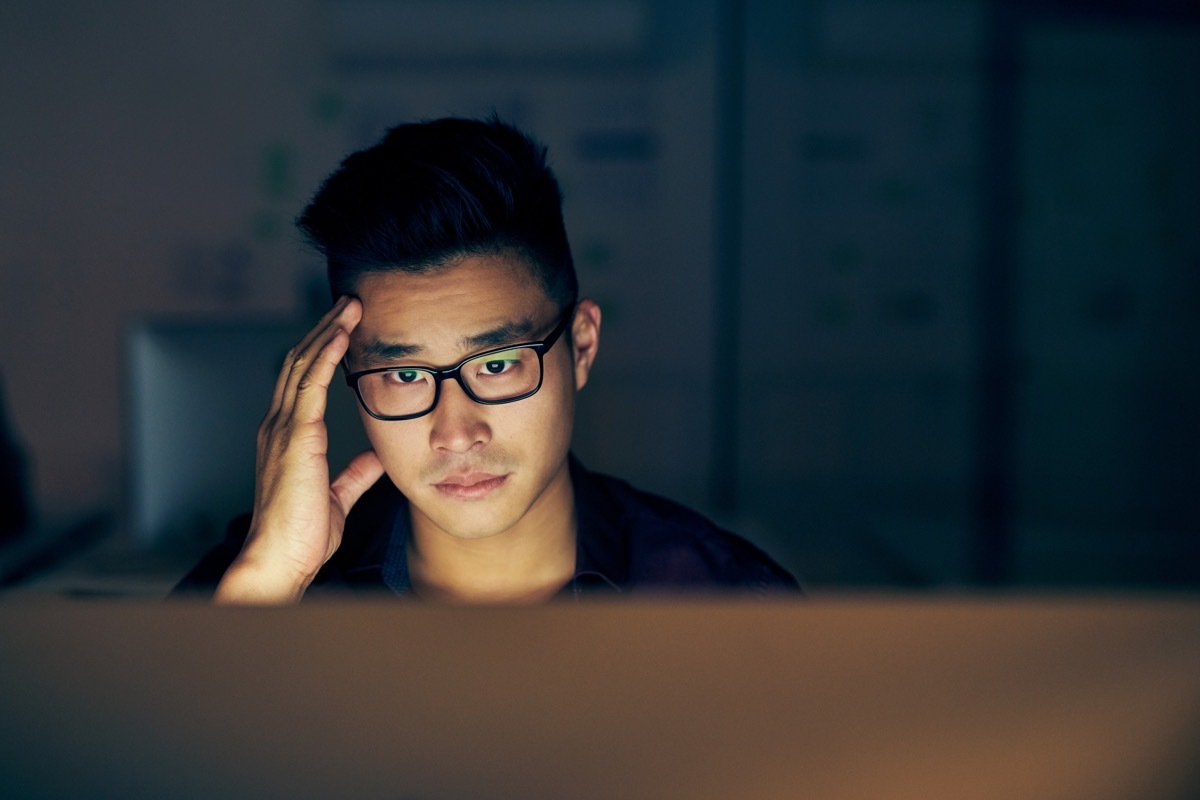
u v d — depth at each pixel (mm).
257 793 444
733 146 4520
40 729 444
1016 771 444
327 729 445
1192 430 4508
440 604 451
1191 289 4457
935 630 448
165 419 1983
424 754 445
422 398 860
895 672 445
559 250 897
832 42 4453
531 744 446
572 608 449
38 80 4266
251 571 896
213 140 4324
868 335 4605
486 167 852
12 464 2369
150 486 2002
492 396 855
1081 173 4438
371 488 1126
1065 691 446
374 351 863
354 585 1071
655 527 1205
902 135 4492
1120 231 4441
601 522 1123
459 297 833
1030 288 4500
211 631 449
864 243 4562
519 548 1004
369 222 834
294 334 2008
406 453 872
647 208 4539
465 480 864
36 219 4332
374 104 4352
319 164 4352
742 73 4480
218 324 1984
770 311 4617
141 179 4332
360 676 447
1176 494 4531
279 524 905
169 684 446
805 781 444
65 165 4309
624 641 447
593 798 445
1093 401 4531
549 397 874
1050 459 4562
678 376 4629
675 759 444
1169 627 448
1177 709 443
